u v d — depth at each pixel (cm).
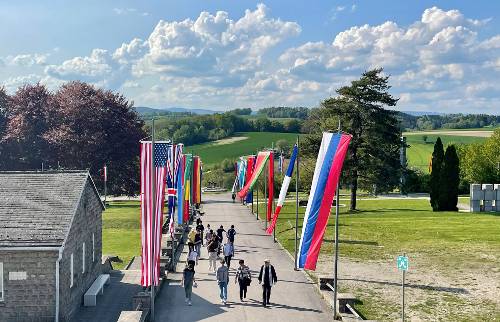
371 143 5528
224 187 11138
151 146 2042
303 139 5834
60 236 1995
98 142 6788
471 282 2608
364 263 3070
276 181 7669
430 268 2908
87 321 2100
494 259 3061
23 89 7125
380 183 5606
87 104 7019
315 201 1964
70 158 6850
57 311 1978
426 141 16350
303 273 2855
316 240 1953
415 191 8350
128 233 4384
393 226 4288
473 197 5353
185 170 4403
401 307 2230
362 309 2197
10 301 1973
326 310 2159
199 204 6519
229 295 2394
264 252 3528
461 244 3491
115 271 2933
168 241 3192
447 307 2228
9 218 2080
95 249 2591
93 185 2514
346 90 5566
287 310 2158
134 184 7356
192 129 17225
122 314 1827
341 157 1945
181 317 2062
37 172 2394
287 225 4747
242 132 18888
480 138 16850
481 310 2184
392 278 2706
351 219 4812
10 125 6956
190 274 2228
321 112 5897
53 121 7025
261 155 4600
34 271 1970
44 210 2131
